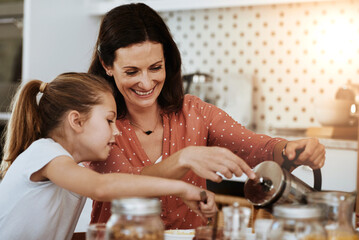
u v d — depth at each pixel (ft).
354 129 10.12
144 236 2.30
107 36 4.31
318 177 3.93
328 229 2.74
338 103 10.25
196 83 12.31
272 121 11.78
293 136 10.27
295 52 11.53
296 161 4.06
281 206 2.48
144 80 4.27
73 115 3.82
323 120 10.44
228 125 4.97
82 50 12.37
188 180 4.73
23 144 3.97
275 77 11.75
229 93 12.05
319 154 3.90
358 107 10.31
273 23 11.73
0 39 12.64
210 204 3.32
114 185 3.27
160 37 4.33
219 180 3.48
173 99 4.95
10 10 12.21
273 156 4.39
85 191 3.30
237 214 2.64
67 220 3.99
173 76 4.90
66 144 3.92
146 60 4.24
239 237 2.64
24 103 3.98
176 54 4.75
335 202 2.74
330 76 11.21
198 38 12.54
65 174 3.38
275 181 3.17
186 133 4.90
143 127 4.86
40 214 3.68
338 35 11.11
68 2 11.91
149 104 4.42
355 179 9.07
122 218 2.32
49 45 11.44
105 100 3.93
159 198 4.56
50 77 11.53
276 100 11.74
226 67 12.24
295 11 11.50
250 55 11.98
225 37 12.25
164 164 3.73
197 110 5.05
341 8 11.08
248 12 11.98
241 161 3.39
